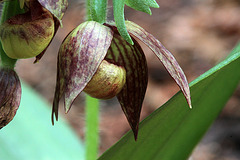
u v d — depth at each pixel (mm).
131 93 162
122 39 159
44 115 218
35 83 380
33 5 148
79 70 145
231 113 319
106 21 153
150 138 159
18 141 207
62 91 148
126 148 158
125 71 154
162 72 383
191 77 378
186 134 164
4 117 155
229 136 300
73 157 211
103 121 337
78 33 147
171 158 166
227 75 159
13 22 147
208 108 162
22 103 218
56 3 142
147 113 351
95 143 189
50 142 212
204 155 287
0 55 154
